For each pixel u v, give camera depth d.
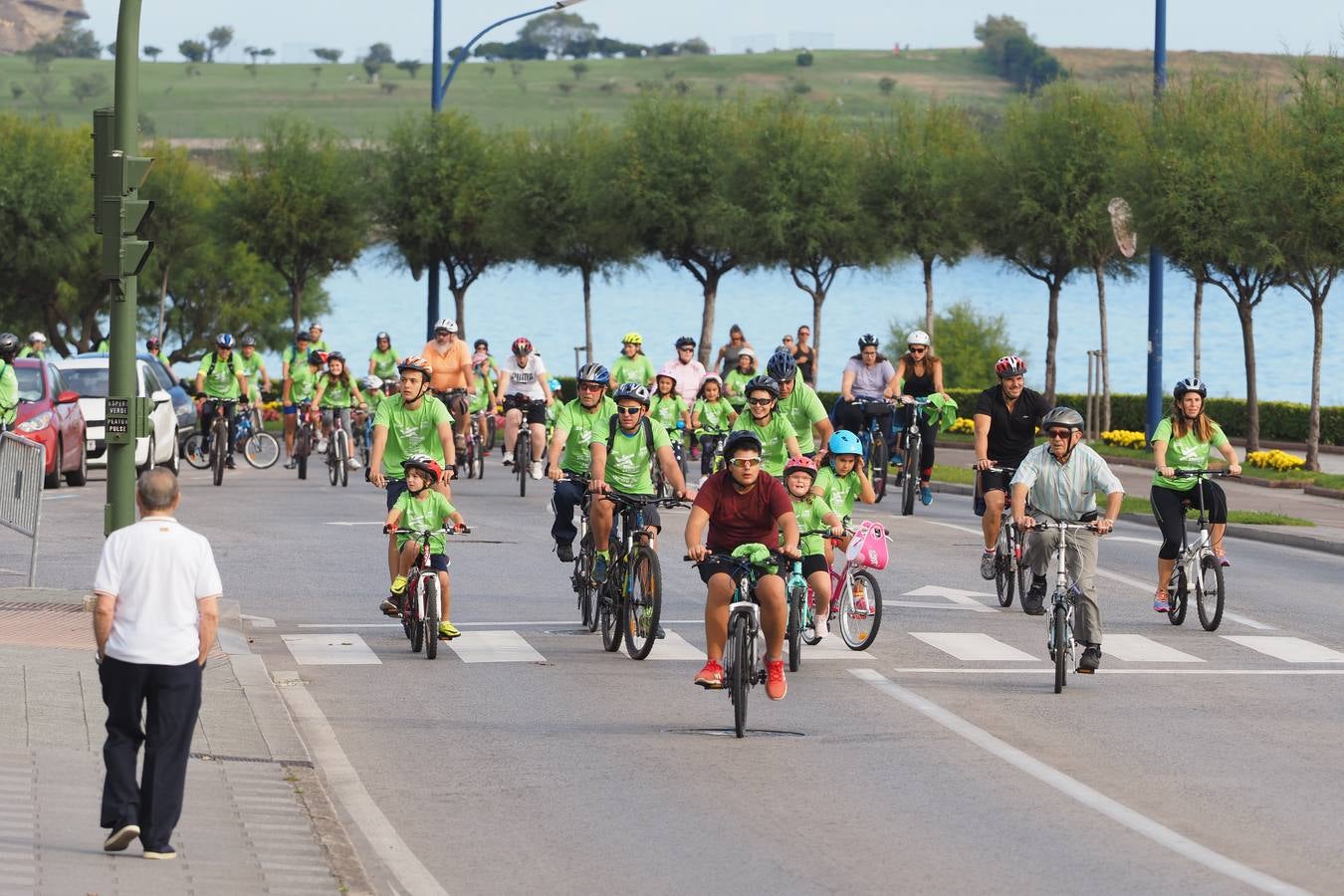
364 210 135.12
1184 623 39.62
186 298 171.75
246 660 32.75
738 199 121.31
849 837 21.50
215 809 21.59
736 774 24.98
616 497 34.97
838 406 62.31
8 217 143.00
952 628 38.34
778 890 19.27
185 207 157.75
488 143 134.50
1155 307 86.62
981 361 150.25
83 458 69.94
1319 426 88.50
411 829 22.00
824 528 34.78
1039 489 32.81
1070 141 101.12
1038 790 23.94
